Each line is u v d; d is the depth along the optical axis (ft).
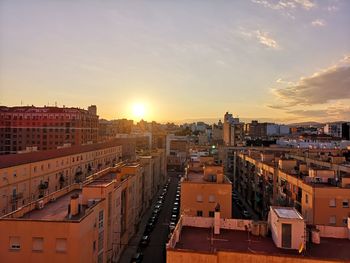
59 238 115.75
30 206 135.95
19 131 508.94
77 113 516.73
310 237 101.55
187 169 223.30
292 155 335.47
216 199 172.55
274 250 94.89
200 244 98.58
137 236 235.61
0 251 116.98
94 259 137.39
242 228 112.06
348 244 100.37
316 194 169.99
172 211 302.66
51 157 263.90
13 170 212.23
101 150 387.34
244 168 352.90
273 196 239.50
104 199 151.43
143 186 290.56
